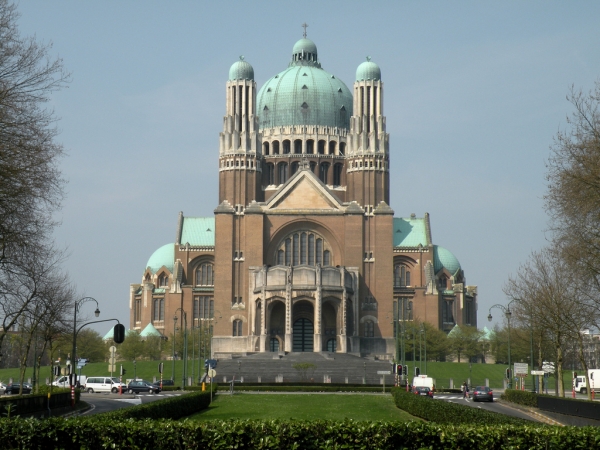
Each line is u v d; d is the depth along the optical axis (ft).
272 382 458.09
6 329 257.55
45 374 580.30
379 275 629.92
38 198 186.80
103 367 590.55
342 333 594.24
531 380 510.99
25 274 204.95
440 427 130.62
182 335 647.97
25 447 127.03
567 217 223.71
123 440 128.36
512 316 418.51
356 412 272.31
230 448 127.13
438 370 566.36
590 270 230.07
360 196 647.56
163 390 440.86
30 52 178.60
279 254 633.61
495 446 128.98
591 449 127.03
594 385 462.60
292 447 126.72
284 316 621.31
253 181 650.43
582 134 217.15
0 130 177.17
